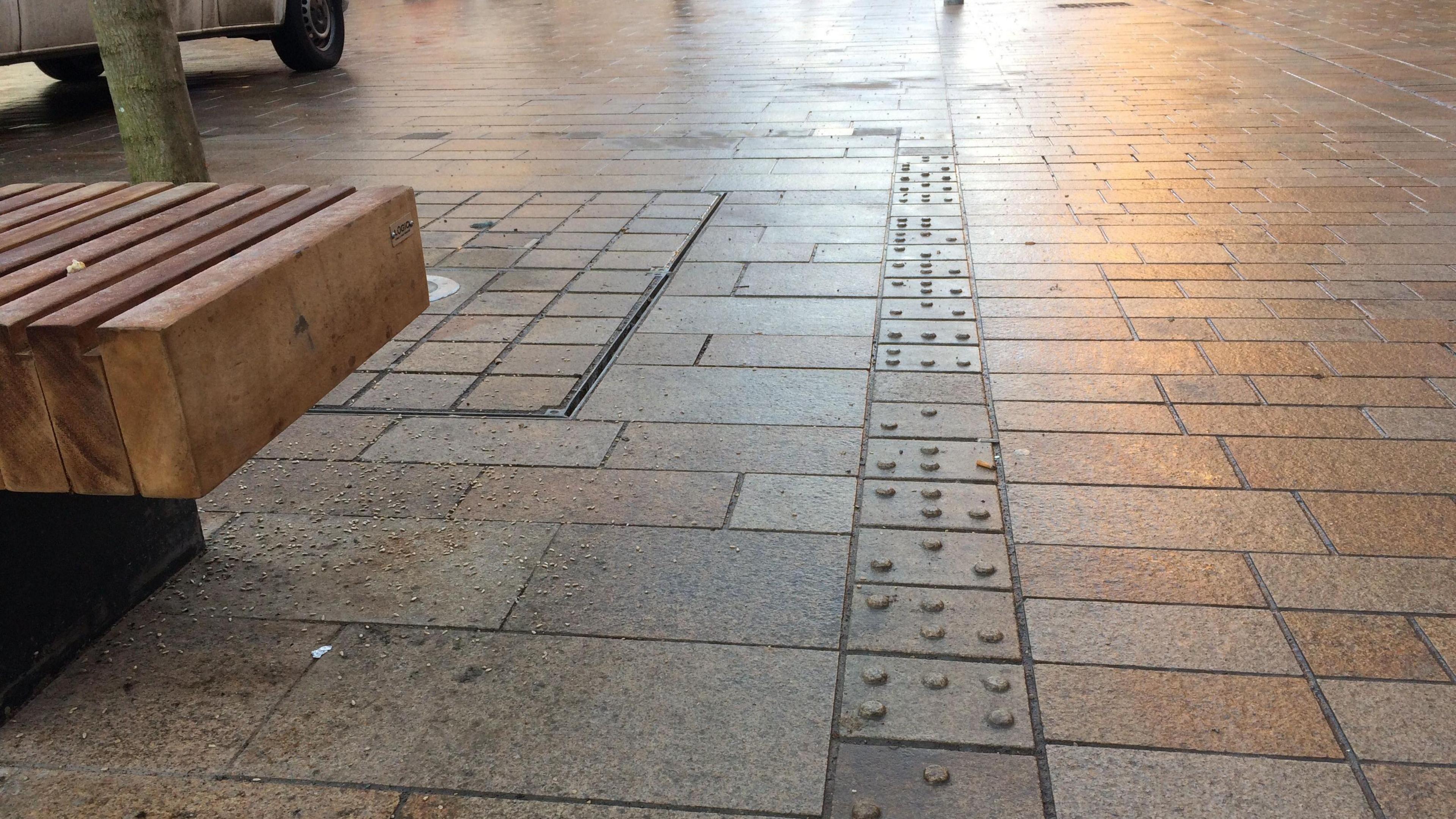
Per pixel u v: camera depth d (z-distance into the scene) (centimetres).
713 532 344
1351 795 230
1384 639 280
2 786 247
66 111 1275
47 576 279
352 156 951
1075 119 1009
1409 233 626
